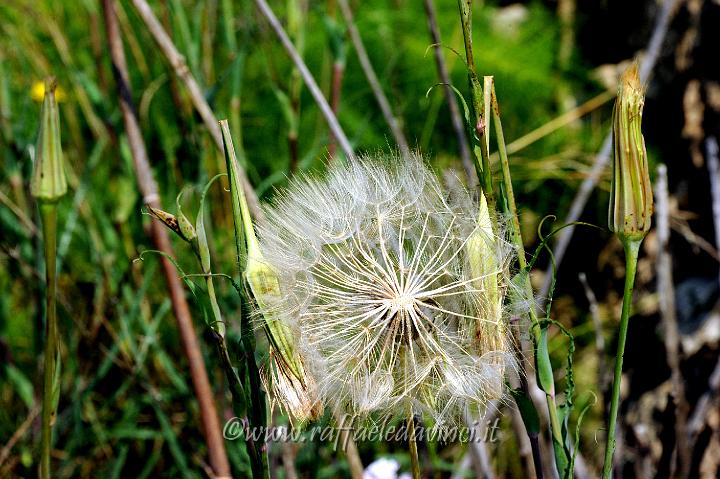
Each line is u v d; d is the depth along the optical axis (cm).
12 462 84
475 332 50
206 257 47
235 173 47
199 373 64
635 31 122
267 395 48
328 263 52
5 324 83
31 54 103
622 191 45
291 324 47
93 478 88
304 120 111
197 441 86
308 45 120
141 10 63
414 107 118
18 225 86
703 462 80
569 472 48
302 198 52
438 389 51
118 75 65
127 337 81
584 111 116
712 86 97
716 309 91
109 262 87
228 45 79
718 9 96
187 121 77
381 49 120
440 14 128
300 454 77
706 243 95
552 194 117
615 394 46
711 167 86
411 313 51
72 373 88
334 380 50
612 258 110
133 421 86
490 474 64
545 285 74
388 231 52
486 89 46
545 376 47
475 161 47
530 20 129
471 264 49
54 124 42
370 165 53
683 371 91
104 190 99
